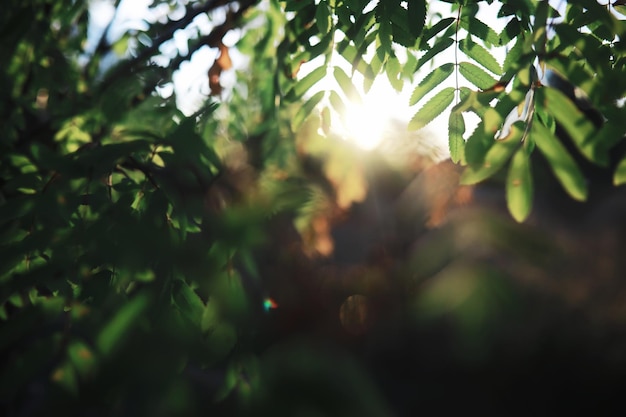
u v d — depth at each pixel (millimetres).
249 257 599
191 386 533
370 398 512
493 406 2553
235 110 1205
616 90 533
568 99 520
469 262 1021
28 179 688
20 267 640
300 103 919
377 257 1687
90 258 566
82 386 520
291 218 1285
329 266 1987
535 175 555
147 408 503
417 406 2531
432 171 1342
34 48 913
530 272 1035
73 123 876
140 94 931
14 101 876
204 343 553
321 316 1976
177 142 645
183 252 548
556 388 2445
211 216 573
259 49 1056
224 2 937
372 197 1463
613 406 2344
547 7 538
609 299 2279
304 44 794
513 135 538
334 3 737
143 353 520
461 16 661
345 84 747
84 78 1012
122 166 685
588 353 2346
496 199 1061
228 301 538
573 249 2127
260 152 1195
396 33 679
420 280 1307
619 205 2279
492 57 648
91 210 619
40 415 523
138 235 558
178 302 561
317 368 519
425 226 1388
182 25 929
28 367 548
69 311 579
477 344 984
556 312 2188
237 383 555
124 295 583
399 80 729
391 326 2064
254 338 575
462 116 618
